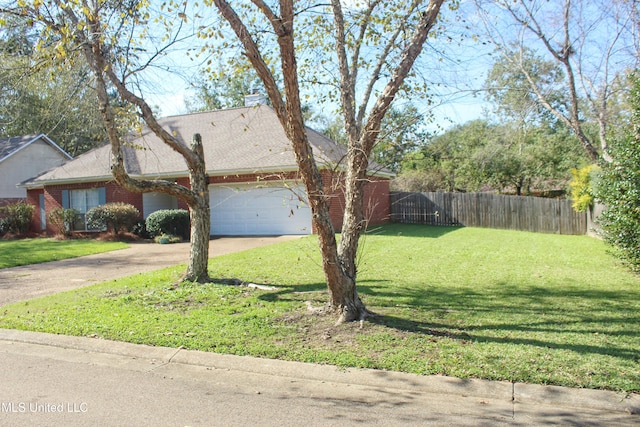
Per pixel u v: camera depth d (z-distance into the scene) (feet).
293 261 37.58
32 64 25.64
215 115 73.92
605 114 52.60
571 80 51.60
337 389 14.40
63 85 31.94
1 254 46.70
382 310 22.03
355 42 24.02
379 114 19.66
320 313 21.13
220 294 25.95
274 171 57.41
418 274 31.14
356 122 22.18
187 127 73.41
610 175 31.76
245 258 39.73
